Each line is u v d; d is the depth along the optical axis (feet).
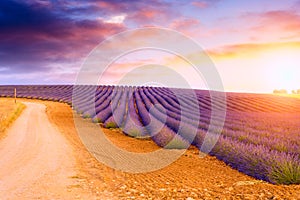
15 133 66.18
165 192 23.72
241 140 49.78
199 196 22.58
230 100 171.63
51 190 24.32
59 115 117.50
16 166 33.55
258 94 224.12
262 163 30.27
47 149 45.68
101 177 28.86
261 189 24.20
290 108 141.79
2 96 250.57
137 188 24.98
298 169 26.30
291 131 61.82
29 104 177.47
